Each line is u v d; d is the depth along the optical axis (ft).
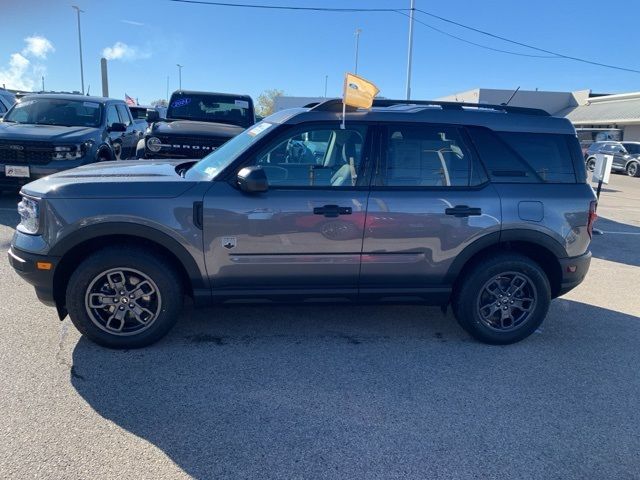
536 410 11.06
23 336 13.33
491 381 12.25
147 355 12.71
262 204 12.63
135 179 12.67
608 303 18.44
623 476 9.11
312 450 9.39
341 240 13.04
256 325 14.89
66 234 12.05
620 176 82.69
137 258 12.38
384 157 13.33
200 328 14.48
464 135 13.74
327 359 12.98
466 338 14.73
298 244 12.91
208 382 11.57
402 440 9.80
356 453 9.37
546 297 14.19
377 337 14.51
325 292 13.42
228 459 9.05
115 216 12.10
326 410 10.69
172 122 29.68
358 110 13.51
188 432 9.74
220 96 33.86
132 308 12.71
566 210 13.94
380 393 11.46
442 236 13.42
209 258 12.64
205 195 12.47
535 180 13.97
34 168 26.32
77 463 8.74
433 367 12.84
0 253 20.10
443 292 13.97
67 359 12.27
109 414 10.18
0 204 28.91
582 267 14.46
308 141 13.15
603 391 12.00
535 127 14.08
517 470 9.12
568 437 10.15
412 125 13.57
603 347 14.51
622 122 114.11
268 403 10.85
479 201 13.52
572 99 142.61
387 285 13.67
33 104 31.35
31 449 9.03
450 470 9.04
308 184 13.01
